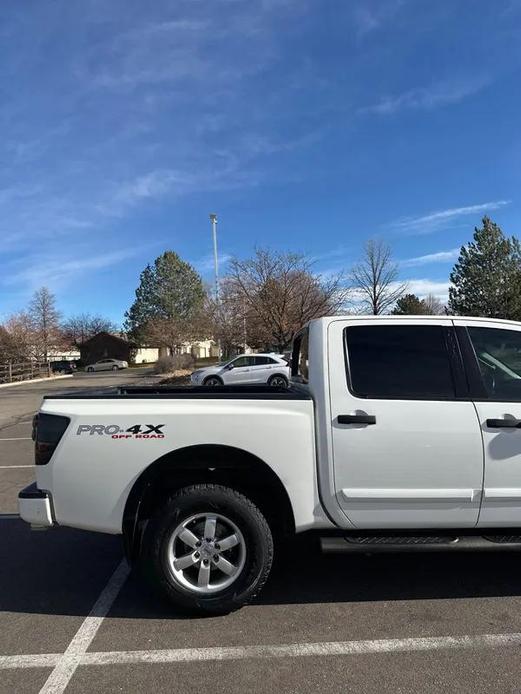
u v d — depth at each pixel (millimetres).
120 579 4461
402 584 4230
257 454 3709
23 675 3098
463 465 3695
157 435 3705
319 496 3746
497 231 42125
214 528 3730
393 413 3713
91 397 3828
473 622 3605
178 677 3049
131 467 3697
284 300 26859
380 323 3951
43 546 5293
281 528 3986
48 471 3740
